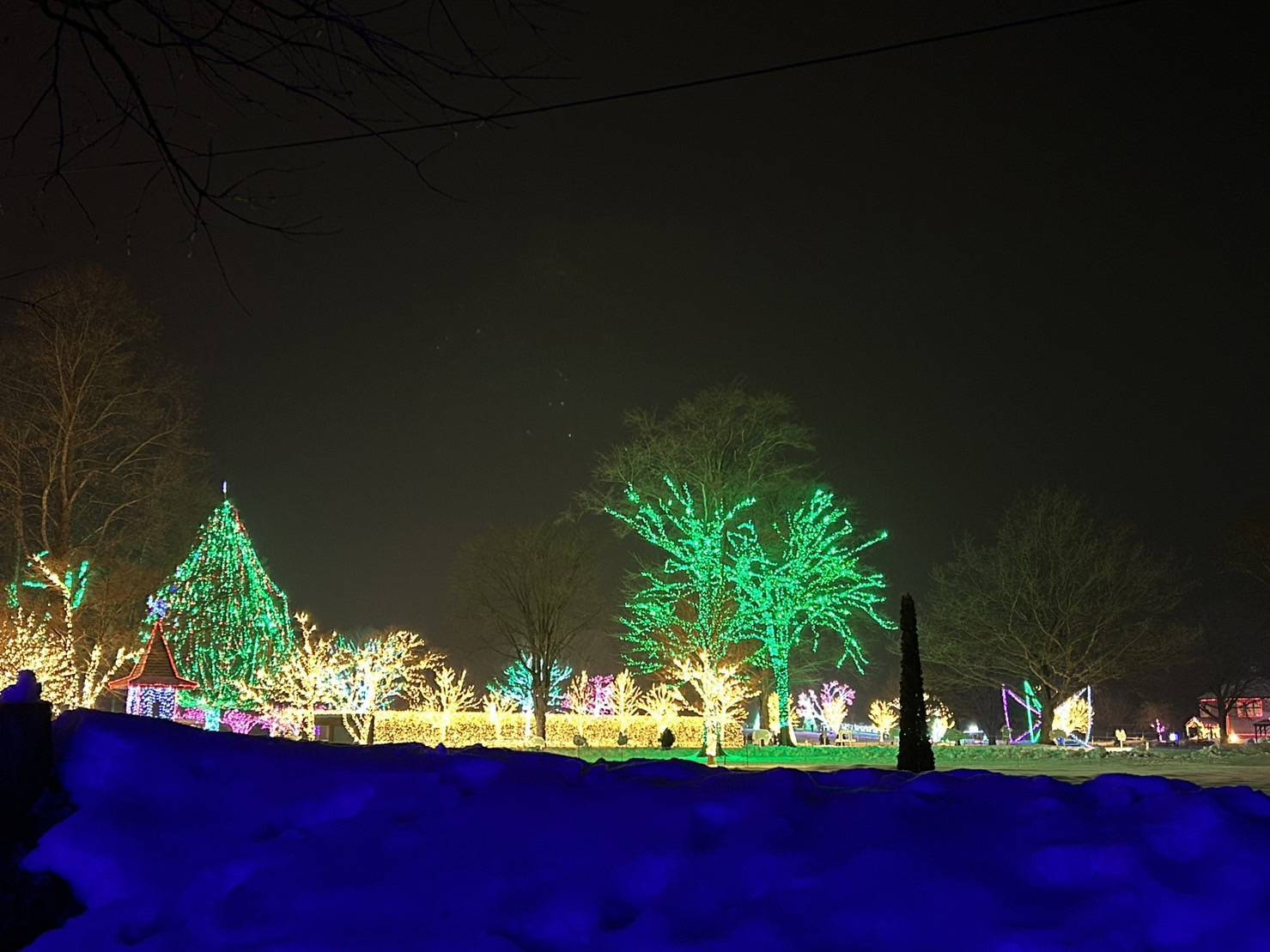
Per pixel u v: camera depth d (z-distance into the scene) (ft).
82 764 17.26
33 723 17.11
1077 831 14.10
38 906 15.29
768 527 154.40
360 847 15.19
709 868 13.87
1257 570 175.73
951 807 15.15
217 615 119.03
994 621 178.19
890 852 13.73
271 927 13.80
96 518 122.83
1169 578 176.35
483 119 19.81
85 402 118.32
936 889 13.00
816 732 231.91
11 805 16.66
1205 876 12.95
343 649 122.31
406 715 145.38
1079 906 12.69
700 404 152.97
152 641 114.42
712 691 133.18
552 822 15.20
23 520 115.96
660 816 15.05
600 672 227.40
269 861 15.01
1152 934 12.21
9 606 97.81
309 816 16.02
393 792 16.29
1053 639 172.04
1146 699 292.81
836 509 152.66
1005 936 12.23
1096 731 307.99
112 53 17.61
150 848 15.71
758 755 135.64
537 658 176.35
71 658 96.32
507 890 14.01
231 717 117.91
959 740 230.89
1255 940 11.98
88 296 116.88
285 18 18.20
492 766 17.07
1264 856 13.14
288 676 117.60
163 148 18.69
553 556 179.83
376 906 13.98
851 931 12.59
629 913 13.56
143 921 14.61
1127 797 15.58
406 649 126.62
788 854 13.94
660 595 149.18
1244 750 136.56
